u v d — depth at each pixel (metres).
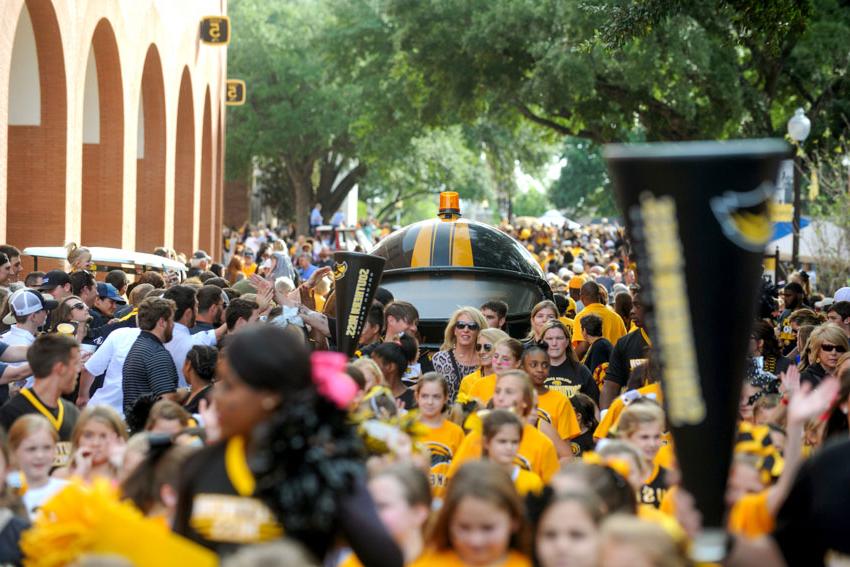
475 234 36.34
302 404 9.11
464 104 95.50
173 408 16.66
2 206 42.72
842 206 65.50
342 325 23.38
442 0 88.06
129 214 65.50
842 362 22.12
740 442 14.24
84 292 30.05
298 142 145.62
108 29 59.41
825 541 10.69
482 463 11.75
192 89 88.06
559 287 53.94
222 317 29.05
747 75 88.81
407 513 12.12
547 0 79.69
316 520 8.91
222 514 9.23
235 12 141.75
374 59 110.44
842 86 78.12
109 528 9.77
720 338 8.50
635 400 18.59
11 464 13.95
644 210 8.41
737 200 8.24
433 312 34.22
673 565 9.10
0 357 22.38
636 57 73.12
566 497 11.07
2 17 41.78
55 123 52.00
